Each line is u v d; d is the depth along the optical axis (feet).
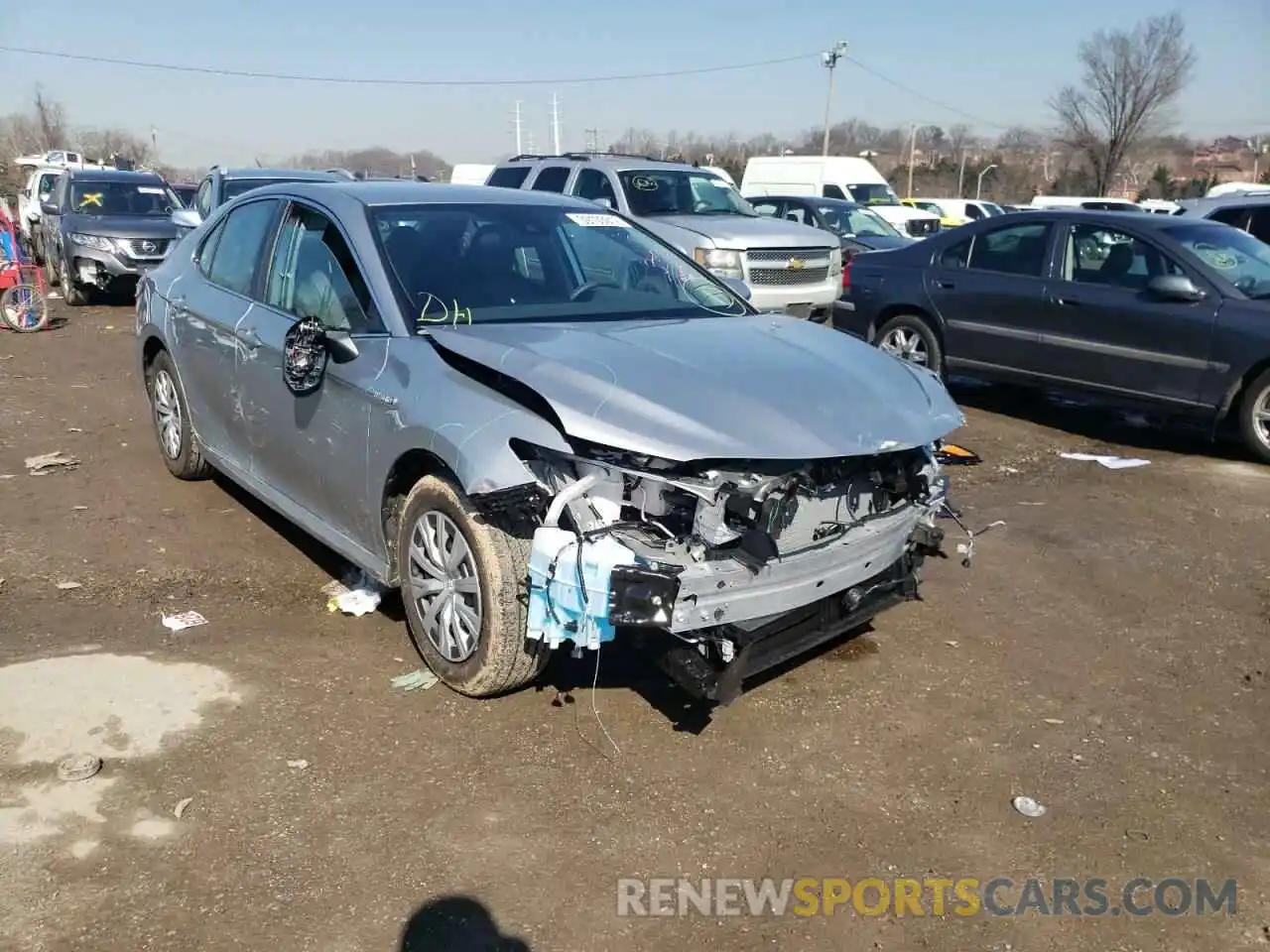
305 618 15.06
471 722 12.43
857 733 12.63
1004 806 11.31
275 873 9.78
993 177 238.27
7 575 15.99
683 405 11.48
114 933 8.98
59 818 10.39
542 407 11.85
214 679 13.12
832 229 54.54
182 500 19.86
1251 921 9.71
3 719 11.96
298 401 14.87
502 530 11.94
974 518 20.75
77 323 43.50
